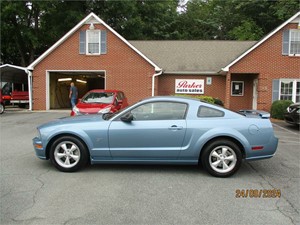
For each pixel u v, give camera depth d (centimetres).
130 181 503
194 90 1959
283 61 1711
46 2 2783
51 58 1933
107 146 546
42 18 3134
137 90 1875
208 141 535
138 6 3384
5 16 2730
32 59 3234
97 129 545
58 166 555
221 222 356
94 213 378
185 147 536
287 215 377
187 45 2200
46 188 466
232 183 500
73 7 3006
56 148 557
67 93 2347
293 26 1695
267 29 3328
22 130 1114
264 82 1723
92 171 561
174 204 407
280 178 530
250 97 1931
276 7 2994
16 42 3122
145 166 598
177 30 3847
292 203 416
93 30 1888
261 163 639
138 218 364
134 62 1872
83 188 467
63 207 395
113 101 1123
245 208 397
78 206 398
